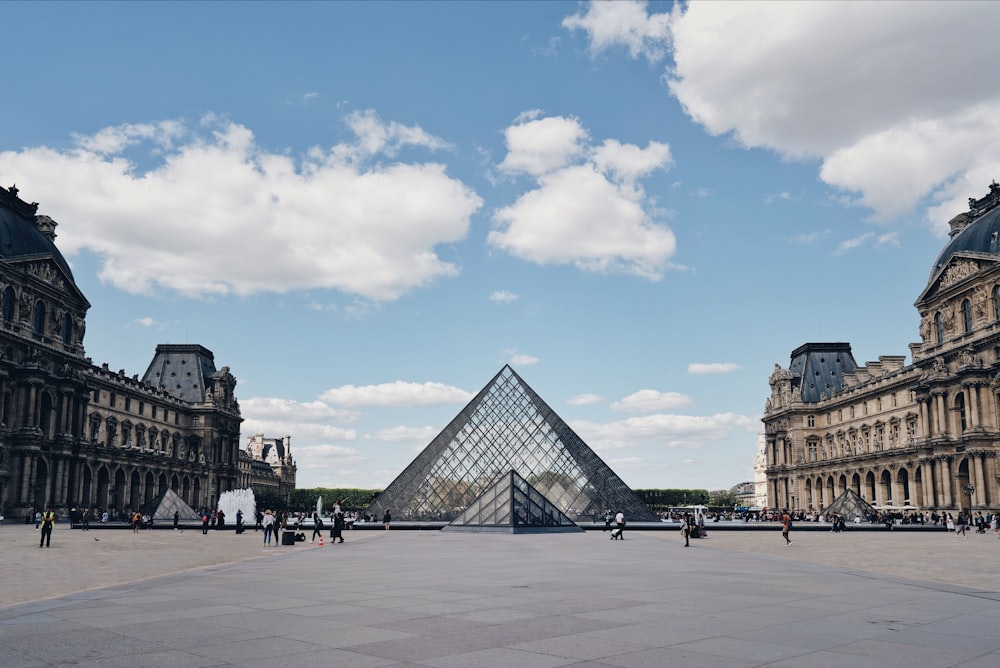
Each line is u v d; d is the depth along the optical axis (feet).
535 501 263.90
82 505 442.50
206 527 265.34
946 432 394.11
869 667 48.08
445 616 67.92
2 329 360.69
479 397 344.28
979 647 54.44
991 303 365.40
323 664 48.83
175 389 638.12
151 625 63.26
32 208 415.85
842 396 563.48
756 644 55.31
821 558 152.46
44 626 62.95
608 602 77.36
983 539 256.11
